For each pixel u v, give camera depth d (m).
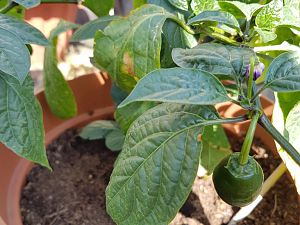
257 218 0.27
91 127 0.32
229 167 0.16
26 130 0.21
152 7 0.21
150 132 0.17
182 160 0.17
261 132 0.32
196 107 0.17
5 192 0.28
